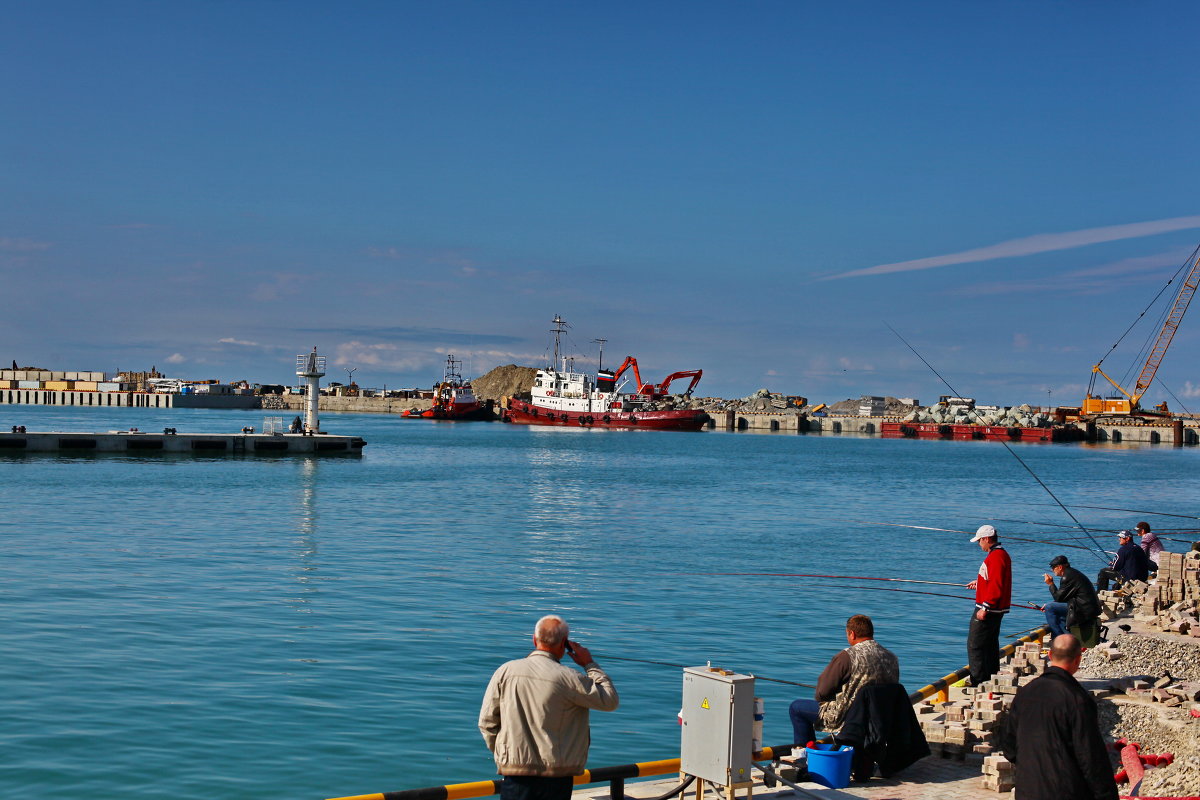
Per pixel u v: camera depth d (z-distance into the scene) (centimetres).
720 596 2923
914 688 1961
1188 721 1248
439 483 7556
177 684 1833
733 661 2144
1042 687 749
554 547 4028
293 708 1708
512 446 14525
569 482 7981
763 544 4250
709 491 7281
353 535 4275
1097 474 10262
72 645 2109
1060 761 725
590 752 1530
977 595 1386
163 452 9381
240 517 4888
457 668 2011
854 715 1059
